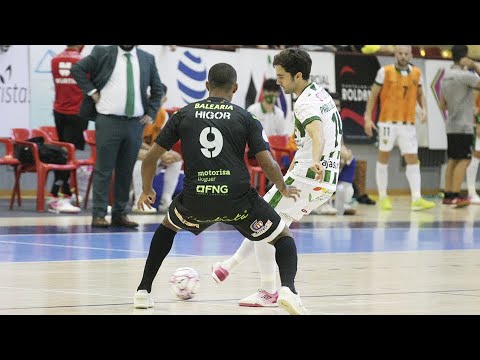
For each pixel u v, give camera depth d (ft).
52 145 125.08
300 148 58.39
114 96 102.37
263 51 159.84
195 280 57.82
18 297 56.95
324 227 114.83
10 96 141.59
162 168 126.72
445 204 157.17
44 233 98.78
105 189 105.19
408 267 76.43
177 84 152.87
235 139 51.85
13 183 150.82
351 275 70.69
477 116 157.99
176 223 53.21
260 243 55.62
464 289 63.46
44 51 143.74
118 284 63.46
